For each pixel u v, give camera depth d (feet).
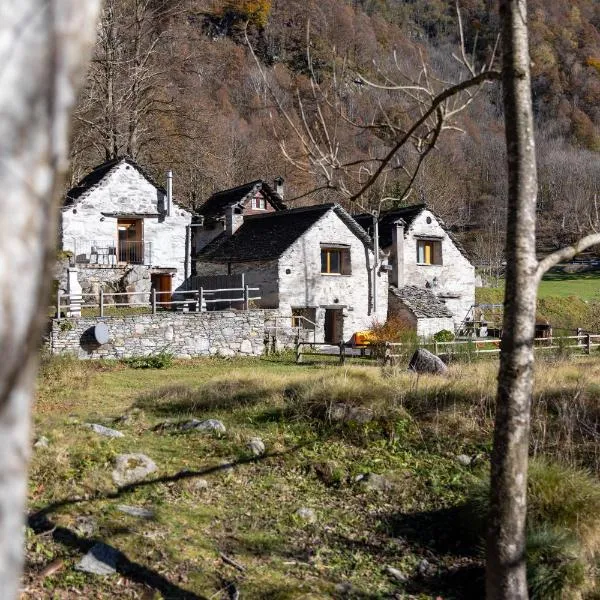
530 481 21.33
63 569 16.24
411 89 16.63
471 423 29.84
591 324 103.14
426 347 58.80
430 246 100.78
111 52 91.56
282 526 20.90
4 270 3.58
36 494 20.12
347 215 85.15
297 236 81.56
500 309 119.85
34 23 3.70
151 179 87.45
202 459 25.94
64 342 59.31
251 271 83.20
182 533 19.16
